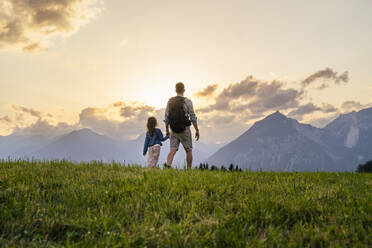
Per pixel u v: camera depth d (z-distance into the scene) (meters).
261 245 2.44
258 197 3.94
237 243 2.44
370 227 2.88
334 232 2.74
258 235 2.73
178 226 2.71
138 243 2.47
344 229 2.77
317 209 3.46
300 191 4.55
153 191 4.14
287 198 3.93
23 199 3.51
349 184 5.59
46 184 4.50
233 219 3.06
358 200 3.83
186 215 3.19
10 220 2.87
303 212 3.42
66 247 2.33
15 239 2.49
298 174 7.06
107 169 6.77
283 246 2.44
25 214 2.97
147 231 2.68
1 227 2.74
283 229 2.94
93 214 3.14
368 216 3.11
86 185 4.47
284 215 3.35
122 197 3.92
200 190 4.32
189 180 5.21
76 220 2.97
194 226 2.86
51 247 2.38
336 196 4.16
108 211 3.22
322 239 2.57
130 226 2.82
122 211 3.30
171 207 3.43
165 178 5.33
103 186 4.51
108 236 2.58
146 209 3.40
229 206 3.53
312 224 3.08
